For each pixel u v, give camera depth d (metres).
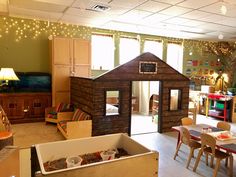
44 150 1.67
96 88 4.47
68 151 1.78
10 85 5.59
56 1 4.30
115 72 4.66
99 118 4.56
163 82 5.32
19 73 5.74
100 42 7.04
